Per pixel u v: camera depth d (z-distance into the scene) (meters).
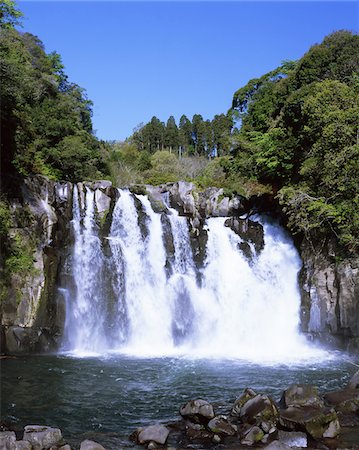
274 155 37.72
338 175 30.03
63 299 28.20
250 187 40.88
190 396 17.89
